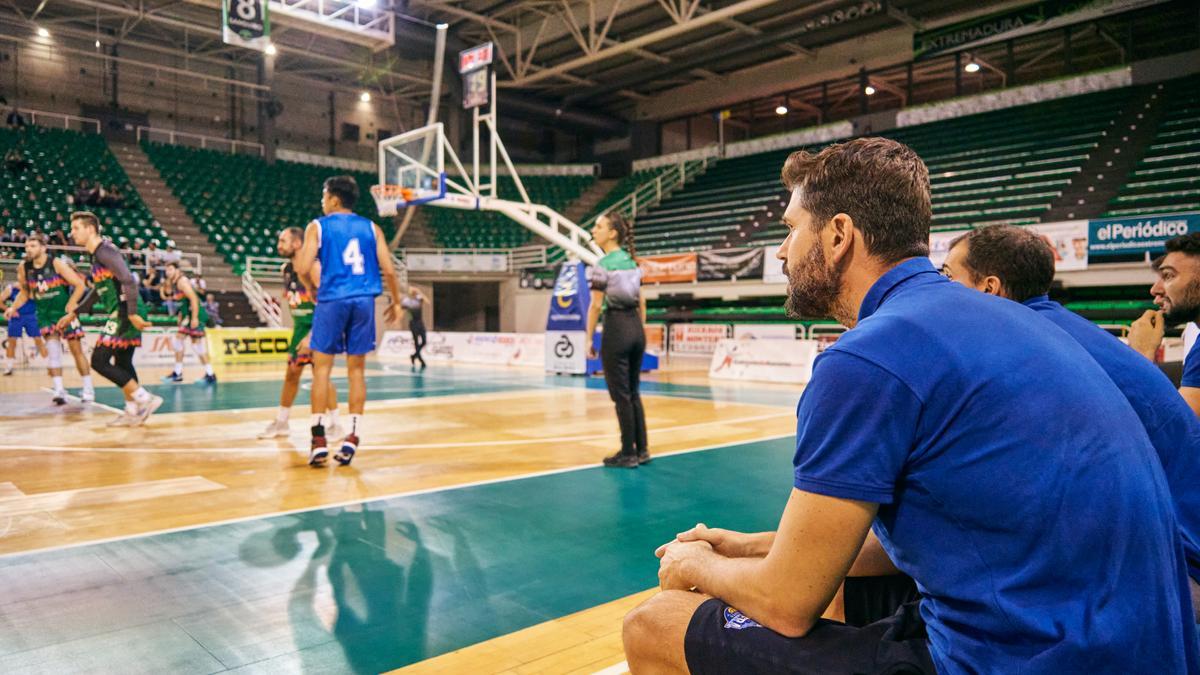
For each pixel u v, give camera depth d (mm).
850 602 1398
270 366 14125
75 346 7613
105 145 21484
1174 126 17016
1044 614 885
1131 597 879
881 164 1104
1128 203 15312
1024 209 16594
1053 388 924
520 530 3146
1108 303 14258
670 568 1331
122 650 1962
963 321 981
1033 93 20031
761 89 24500
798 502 1006
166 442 5312
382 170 16234
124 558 2723
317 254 4500
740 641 1124
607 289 4457
